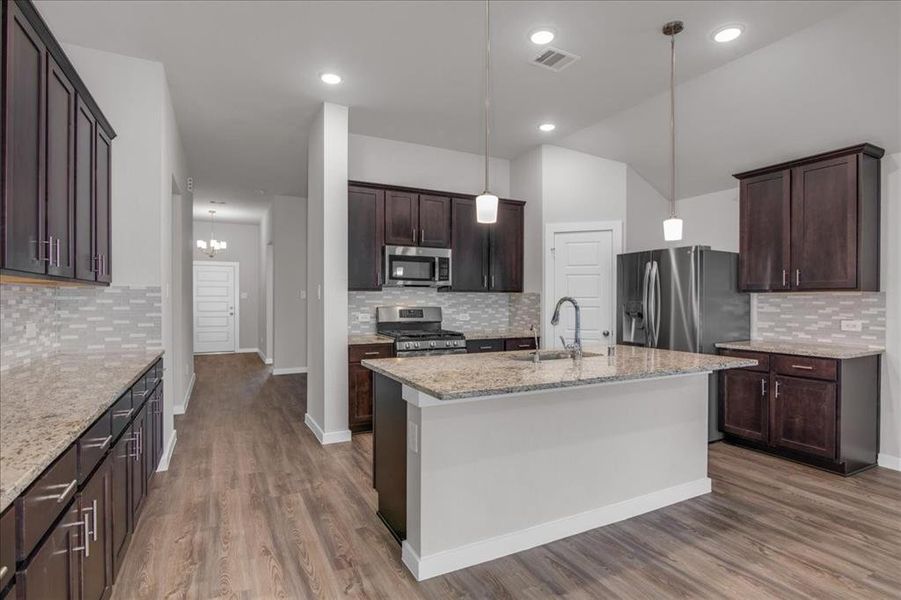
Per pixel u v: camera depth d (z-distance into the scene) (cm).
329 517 273
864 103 320
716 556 234
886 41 279
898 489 315
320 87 372
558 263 511
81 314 310
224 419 482
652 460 287
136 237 323
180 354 498
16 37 167
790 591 206
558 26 287
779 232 389
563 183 512
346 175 412
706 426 312
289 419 484
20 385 202
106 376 225
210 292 1016
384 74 350
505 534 237
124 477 209
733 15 275
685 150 441
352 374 420
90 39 302
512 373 231
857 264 341
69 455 139
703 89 366
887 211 351
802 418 358
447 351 457
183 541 244
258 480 325
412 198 479
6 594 102
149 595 200
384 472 265
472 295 549
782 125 367
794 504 293
